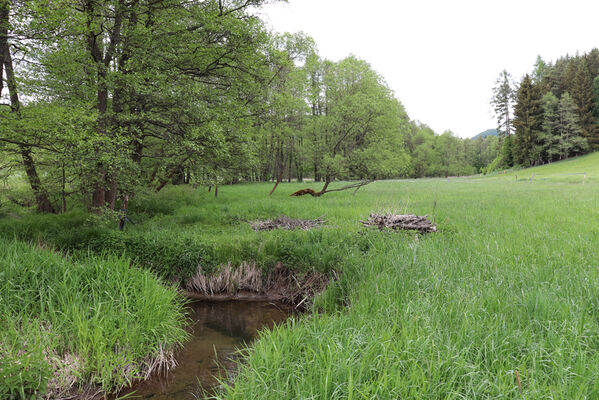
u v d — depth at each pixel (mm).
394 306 4637
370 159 23500
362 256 7355
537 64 93500
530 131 69375
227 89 13938
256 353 3881
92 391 4137
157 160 13742
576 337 3422
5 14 7895
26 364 3756
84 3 9531
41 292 4945
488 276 5625
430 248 7262
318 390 2979
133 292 5461
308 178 69000
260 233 9570
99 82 10148
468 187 32250
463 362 3076
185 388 4191
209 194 24875
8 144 10055
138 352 4637
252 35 12836
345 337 3824
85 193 12531
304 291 7242
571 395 2746
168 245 8328
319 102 30484
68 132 7750
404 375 3092
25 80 10352
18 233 9922
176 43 11461
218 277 7887
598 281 4859
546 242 7668
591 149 66812
